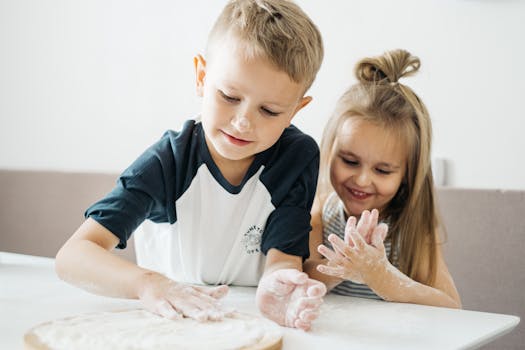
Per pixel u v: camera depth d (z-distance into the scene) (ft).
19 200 6.94
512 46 5.25
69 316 2.67
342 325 2.73
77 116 7.38
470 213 5.02
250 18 3.07
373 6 5.82
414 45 5.67
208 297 2.76
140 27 6.95
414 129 4.11
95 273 2.96
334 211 4.43
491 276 4.93
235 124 3.00
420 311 3.05
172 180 3.47
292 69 3.00
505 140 5.31
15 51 7.73
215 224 3.57
